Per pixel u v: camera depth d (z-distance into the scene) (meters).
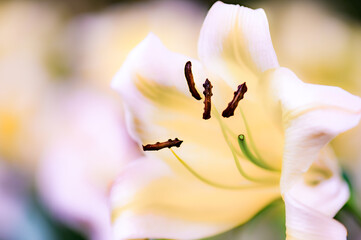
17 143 0.90
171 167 0.72
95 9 1.12
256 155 0.71
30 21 1.02
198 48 0.70
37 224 0.87
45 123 0.90
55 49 0.99
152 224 0.71
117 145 0.86
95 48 0.97
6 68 0.96
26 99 0.92
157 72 0.70
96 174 0.86
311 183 0.69
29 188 0.88
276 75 0.67
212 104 0.70
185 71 0.68
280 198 0.72
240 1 1.06
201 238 0.72
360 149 0.89
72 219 0.85
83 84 0.94
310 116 0.65
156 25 0.96
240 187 0.72
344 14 1.04
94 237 0.85
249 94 0.69
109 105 0.89
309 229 0.64
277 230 0.81
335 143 0.89
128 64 0.71
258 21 0.68
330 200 0.68
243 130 0.71
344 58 0.96
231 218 0.72
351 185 0.73
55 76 0.96
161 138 0.72
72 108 0.90
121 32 0.96
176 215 0.71
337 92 0.65
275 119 0.68
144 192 0.71
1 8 1.04
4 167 0.89
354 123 0.64
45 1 1.08
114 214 0.71
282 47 0.98
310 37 0.98
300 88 0.66
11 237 0.87
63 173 0.86
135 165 0.72
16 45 0.99
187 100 0.71
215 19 0.69
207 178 0.72
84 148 0.86
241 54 0.68
